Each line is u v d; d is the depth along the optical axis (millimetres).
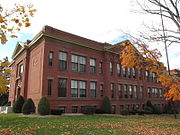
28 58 24266
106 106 23312
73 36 22797
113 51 26531
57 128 10188
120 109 26156
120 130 10289
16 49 29047
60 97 19969
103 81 25391
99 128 10695
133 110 25219
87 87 23094
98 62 25281
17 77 27047
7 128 10078
